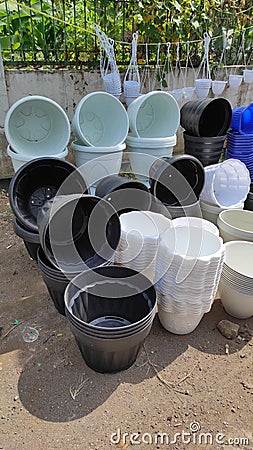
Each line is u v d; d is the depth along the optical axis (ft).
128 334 4.42
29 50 10.77
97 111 9.71
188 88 11.39
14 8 10.87
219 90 11.73
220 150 9.63
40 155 8.39
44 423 4.34
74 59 10.88
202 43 12.16
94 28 10.32
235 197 8.32
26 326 5.77
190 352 5.41
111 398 4.66
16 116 8.79
